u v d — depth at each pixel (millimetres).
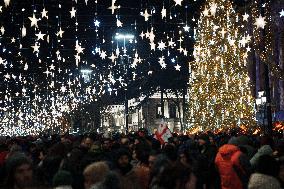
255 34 30688
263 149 11438
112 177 6766
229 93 30688
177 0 14047
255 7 31469
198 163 11133
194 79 32906
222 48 30922
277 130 28203
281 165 8906
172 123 89188
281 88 36281
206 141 15914
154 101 90250
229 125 30328
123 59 57062
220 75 31000
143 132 21062
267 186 8219
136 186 7711
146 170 9352
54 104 89562
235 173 10719
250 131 27797
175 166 6180
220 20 30688
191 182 6227
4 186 7309
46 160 9961
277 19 35375
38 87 76438
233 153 10930
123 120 106938
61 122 98875
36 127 111250
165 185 6070
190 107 34844
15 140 20656
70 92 77188
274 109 36875
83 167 9828
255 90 39938
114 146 14375
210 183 11383
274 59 35125
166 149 11430
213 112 31125
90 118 94625
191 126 34312
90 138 15820
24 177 7195
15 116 113812
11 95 82062
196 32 34469
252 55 40594
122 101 79125
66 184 7789
